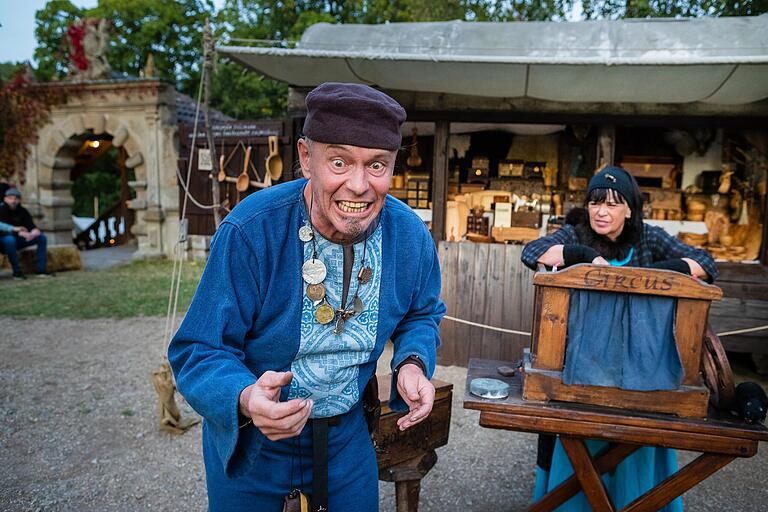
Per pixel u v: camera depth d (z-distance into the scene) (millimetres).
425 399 1387
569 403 1790
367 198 1227
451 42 4930
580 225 2307
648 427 1697
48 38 18672
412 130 6289
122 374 4637
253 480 1428
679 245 2184
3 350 5289
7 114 10836
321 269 1326
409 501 2273
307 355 1378
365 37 5113
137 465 3158
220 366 1229
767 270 4773
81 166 13945
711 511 2729
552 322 1795
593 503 1875
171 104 10555
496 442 3473
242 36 16609
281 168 6973
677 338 1707
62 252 9906
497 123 5461
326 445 1442
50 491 2875
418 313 1611
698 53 4504
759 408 1658
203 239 10477
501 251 4707
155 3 18672
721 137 6027
